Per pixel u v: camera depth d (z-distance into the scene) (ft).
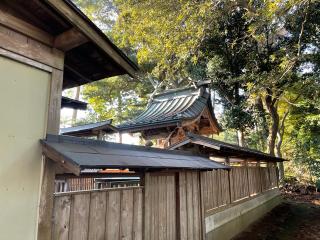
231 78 47.67
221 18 34.27
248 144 63.21
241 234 26.50
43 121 9.63
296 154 68.44
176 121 25.17
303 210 41.06
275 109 52.90
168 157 15.85
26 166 8.74
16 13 9.21
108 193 11.63
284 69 34.32
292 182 64.59
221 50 46.68
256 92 36.96
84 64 13.08
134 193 13.26
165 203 15.94
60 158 8.65
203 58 48.98
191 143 22.38
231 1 29.43
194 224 18.86
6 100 8.50
